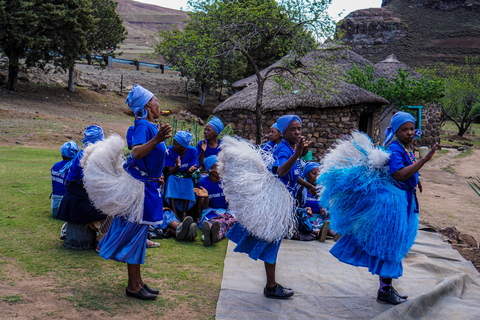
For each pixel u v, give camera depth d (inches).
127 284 154.1
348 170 148.6
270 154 157.6
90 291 144.8
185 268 177.5
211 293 154.3
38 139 621.6
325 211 248.5
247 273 175.9
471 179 669.9
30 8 935.7
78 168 175.8
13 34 906.1
